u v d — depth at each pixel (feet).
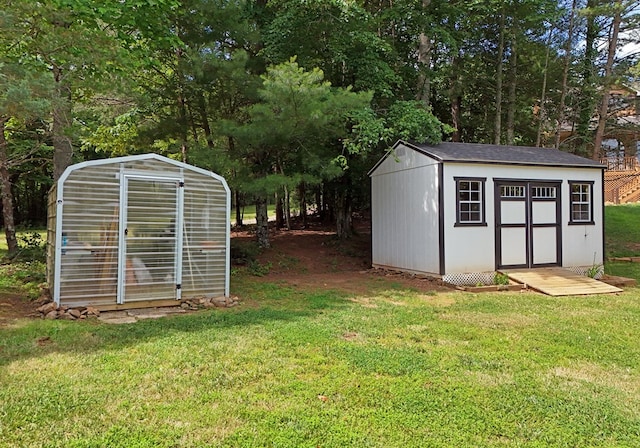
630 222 61.57
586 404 12.41
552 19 50.39
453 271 34.60
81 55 26.08
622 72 49.01
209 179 26.68
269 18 44.27
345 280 36.63
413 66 54.75
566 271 36.94
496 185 36.29
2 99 19.65
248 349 16.81
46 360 15.34
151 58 35.19
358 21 42.57
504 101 64.39
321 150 39.45
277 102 31.81
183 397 12.42
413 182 37.88
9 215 38.96
